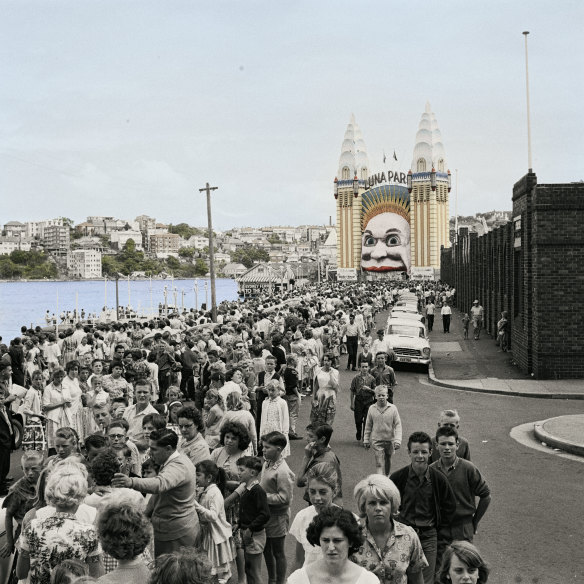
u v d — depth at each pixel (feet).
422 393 74.38
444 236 428.15
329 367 48.44
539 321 79.82
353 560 17.83
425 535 21.70
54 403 41.78
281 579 25.48
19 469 45.24
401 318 105.40
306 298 178.91
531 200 83.35
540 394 70.95
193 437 26.61
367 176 442.09
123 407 34.32
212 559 22.84
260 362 54.75
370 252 431.43
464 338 125.49
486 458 47.21
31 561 17.94
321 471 19.72
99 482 20.98
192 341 64.80
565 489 39.83
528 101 89.56
